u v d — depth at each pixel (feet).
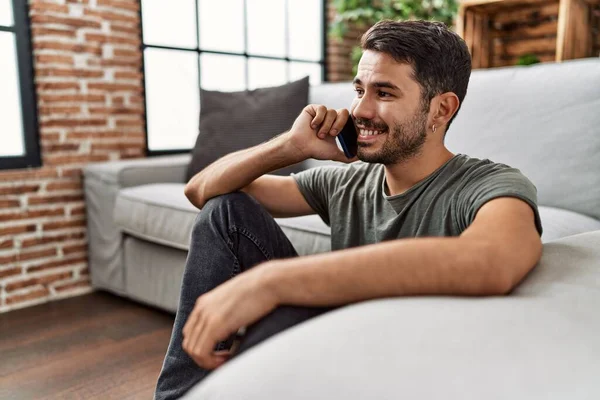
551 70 5.89
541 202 5.77
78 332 7.19
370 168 3.93
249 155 3.81
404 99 3.16
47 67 8.44
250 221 3.71
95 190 8.56
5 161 8.29
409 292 2.04
